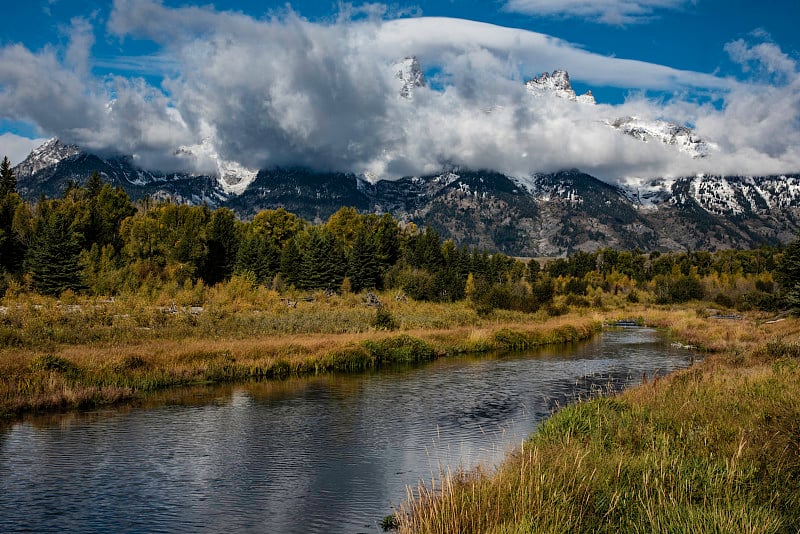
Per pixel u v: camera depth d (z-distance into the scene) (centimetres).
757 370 2103
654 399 1598
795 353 2591
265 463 1466
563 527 781
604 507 862
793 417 1146
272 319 4175
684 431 1216
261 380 2691
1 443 1627
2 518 1123
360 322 4444
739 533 711
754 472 938
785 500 838
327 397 2305
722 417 1293
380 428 1814
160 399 2245
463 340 3978
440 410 2073
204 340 3319
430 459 1479
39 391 2075
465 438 1689
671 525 754
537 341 4344
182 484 1314
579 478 953
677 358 3478
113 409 2062
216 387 2503
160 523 1106
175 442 1650
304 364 2958
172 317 3809
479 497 902
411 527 955
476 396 2331
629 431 1276
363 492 1260
